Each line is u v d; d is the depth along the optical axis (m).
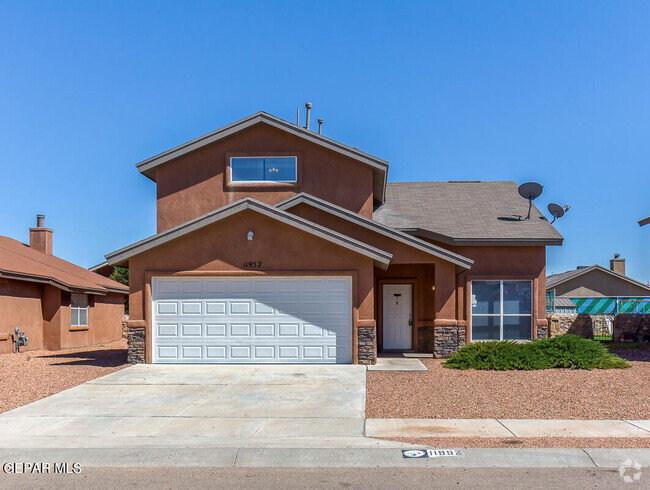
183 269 15.09
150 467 7.12
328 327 15.02
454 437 8.06
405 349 19.44
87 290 23.17
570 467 6.94
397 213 20.73
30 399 11.01
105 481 6.56
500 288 18.73
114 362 16.25
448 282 16.95
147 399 10.88
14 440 8.14
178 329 15.09
